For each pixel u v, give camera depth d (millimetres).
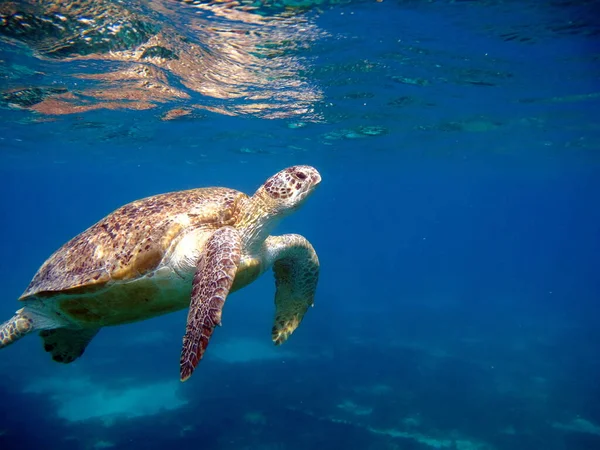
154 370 15820
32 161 32094
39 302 4348
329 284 47125
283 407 12336
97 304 4102
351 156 27812
